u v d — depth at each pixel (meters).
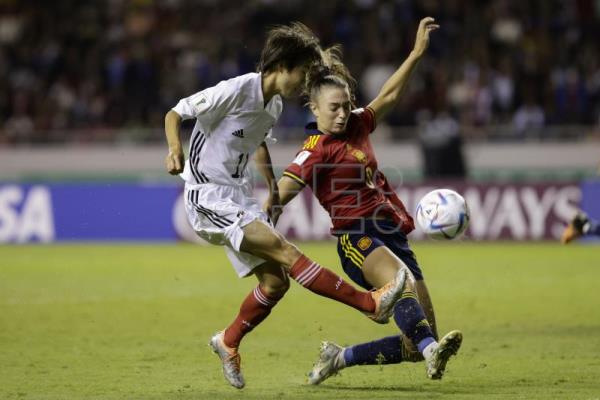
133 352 26.38
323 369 21.39
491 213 62.19
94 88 76.69
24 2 82.94
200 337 29.16
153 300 38.06
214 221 20.02
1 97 76.69
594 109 70.00
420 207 21.36
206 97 19.55
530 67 72.81
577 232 31.89
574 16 76.94
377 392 20.47
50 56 78.81
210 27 80.62
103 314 34.19
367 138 20.97
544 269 48.62
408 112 70.75
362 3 78.75
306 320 33.12
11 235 65.06
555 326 30.92
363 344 21.14
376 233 20.48
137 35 80.44
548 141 65.50
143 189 65.25
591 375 22.47
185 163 20.91
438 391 20.53
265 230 19.50
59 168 70.06
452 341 18.48
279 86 19.97
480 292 40.22
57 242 65.00
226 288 42.03
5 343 27.94
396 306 19.61
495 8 77.38
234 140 20.06
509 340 28.14
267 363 24.75
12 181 65.50
